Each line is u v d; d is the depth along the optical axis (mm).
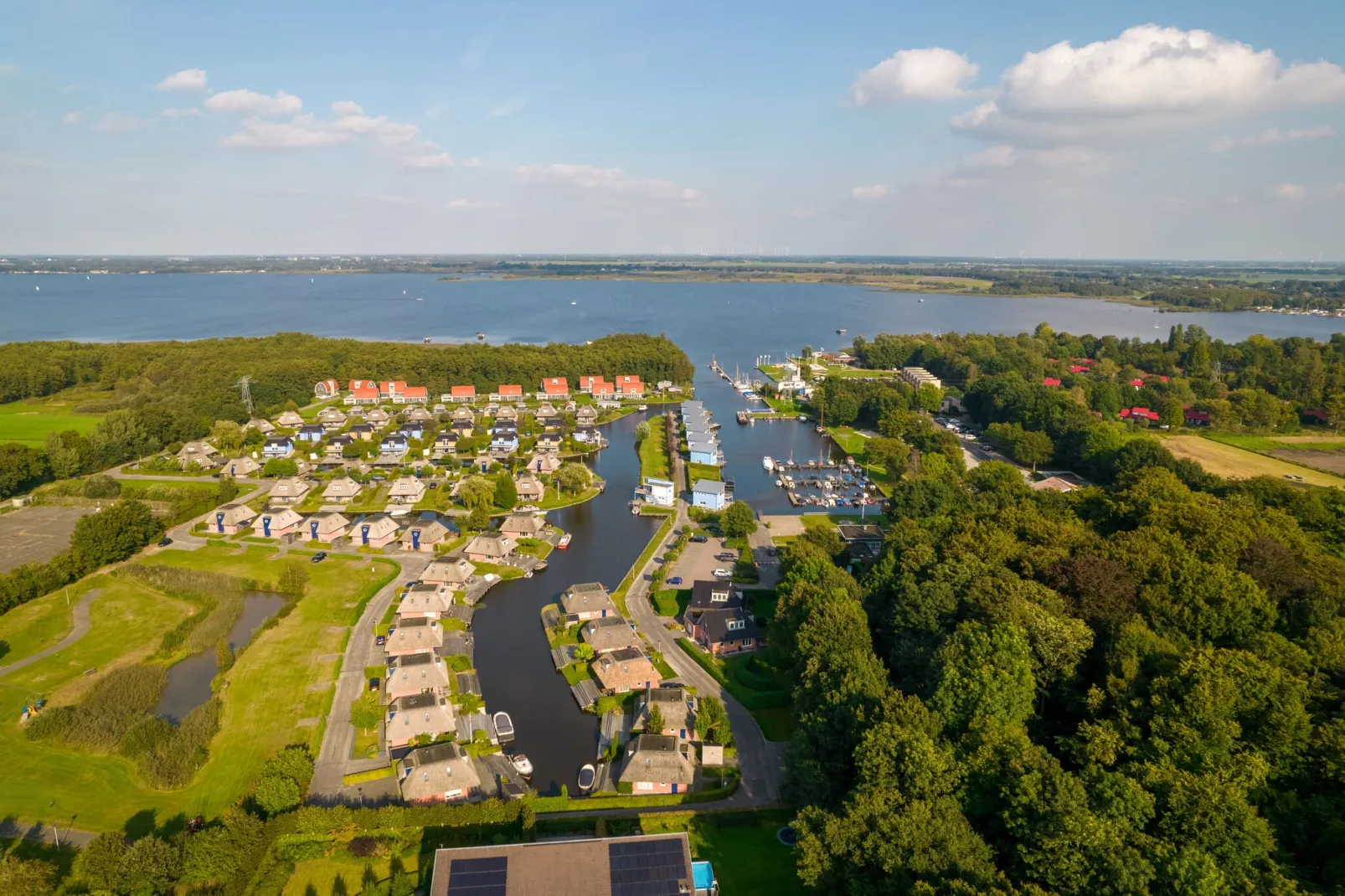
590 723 93125
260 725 89500
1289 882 48375
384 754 84500
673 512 168750
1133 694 68500
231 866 64750
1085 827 52156
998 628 76312
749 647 109062
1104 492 130125
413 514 168500
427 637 106062
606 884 58344
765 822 74938
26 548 141375
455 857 59344
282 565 137125
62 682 99438
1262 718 62219
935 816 57438
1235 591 80188
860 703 72938
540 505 172750
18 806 75688
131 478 190875
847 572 112125
